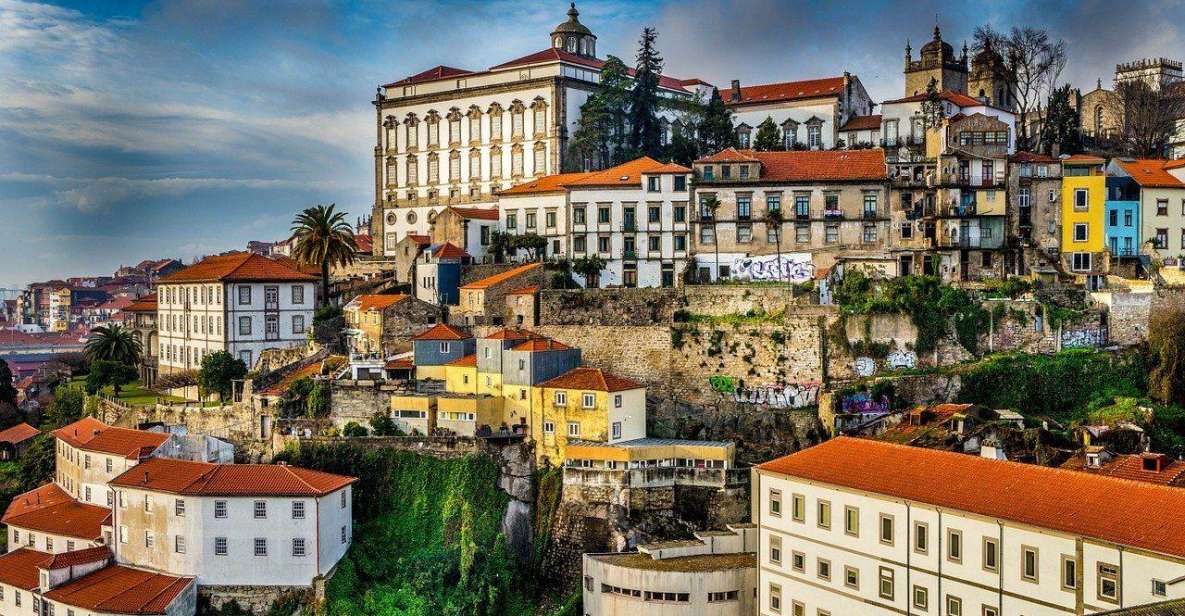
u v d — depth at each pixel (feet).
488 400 427.33
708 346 449.48
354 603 374.02
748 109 638.53
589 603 353.31
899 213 490.90
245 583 373.20
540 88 613.11
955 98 570.46
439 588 387.34
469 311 499.92
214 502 374.22
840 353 434.30
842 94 619.26
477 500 411.34
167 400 526.98
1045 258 487.61
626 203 517.96
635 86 629.51
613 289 474.49
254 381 470.80
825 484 307.78
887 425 399.65
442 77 650.84
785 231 497.46
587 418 412.98
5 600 391.65
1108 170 505.66
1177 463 297.53
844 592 303.48
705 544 358.02
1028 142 621.72
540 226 548.72
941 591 278.67
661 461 399.44
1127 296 451.12
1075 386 434.71
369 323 506.89
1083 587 249.55
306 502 371.76
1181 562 232.53
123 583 373.81
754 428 429.79
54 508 430.20
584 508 398.42
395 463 418.72
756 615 332.60
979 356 443.32
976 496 276.82
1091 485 267.18
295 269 581.53
